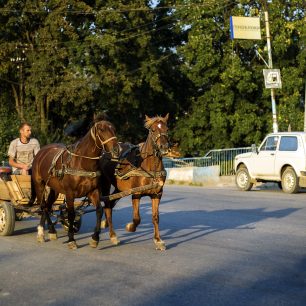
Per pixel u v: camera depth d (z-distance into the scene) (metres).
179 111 40.16
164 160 30.27
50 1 33.41
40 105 36.03
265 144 22.42
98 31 34.69
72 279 8.03
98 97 35.62
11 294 7.35
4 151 32.16
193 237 11.32
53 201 11.20
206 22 34.09
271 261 9.02
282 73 33.78
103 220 13.18
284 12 33.28
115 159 9.66
